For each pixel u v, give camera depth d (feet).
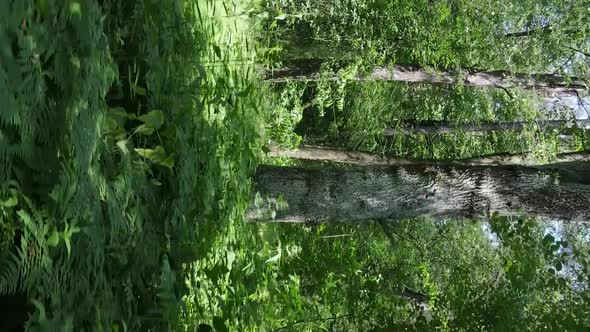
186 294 13.01
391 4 34.50
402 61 36.42
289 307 19.17
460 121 43.80
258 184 18.16
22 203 7.75
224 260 15.52
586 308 19.54
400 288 38.01
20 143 7.50
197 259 13.94
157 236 12.23
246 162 17.37
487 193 17.72
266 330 17.10
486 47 36.52
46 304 8.14
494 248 38.88
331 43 34.50
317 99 32.78
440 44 35.14
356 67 31.89
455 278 26.27
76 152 8.50
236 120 17.31
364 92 39.81
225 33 18.31
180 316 12.93
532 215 18.11
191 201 14.17
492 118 44.29
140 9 12.14
